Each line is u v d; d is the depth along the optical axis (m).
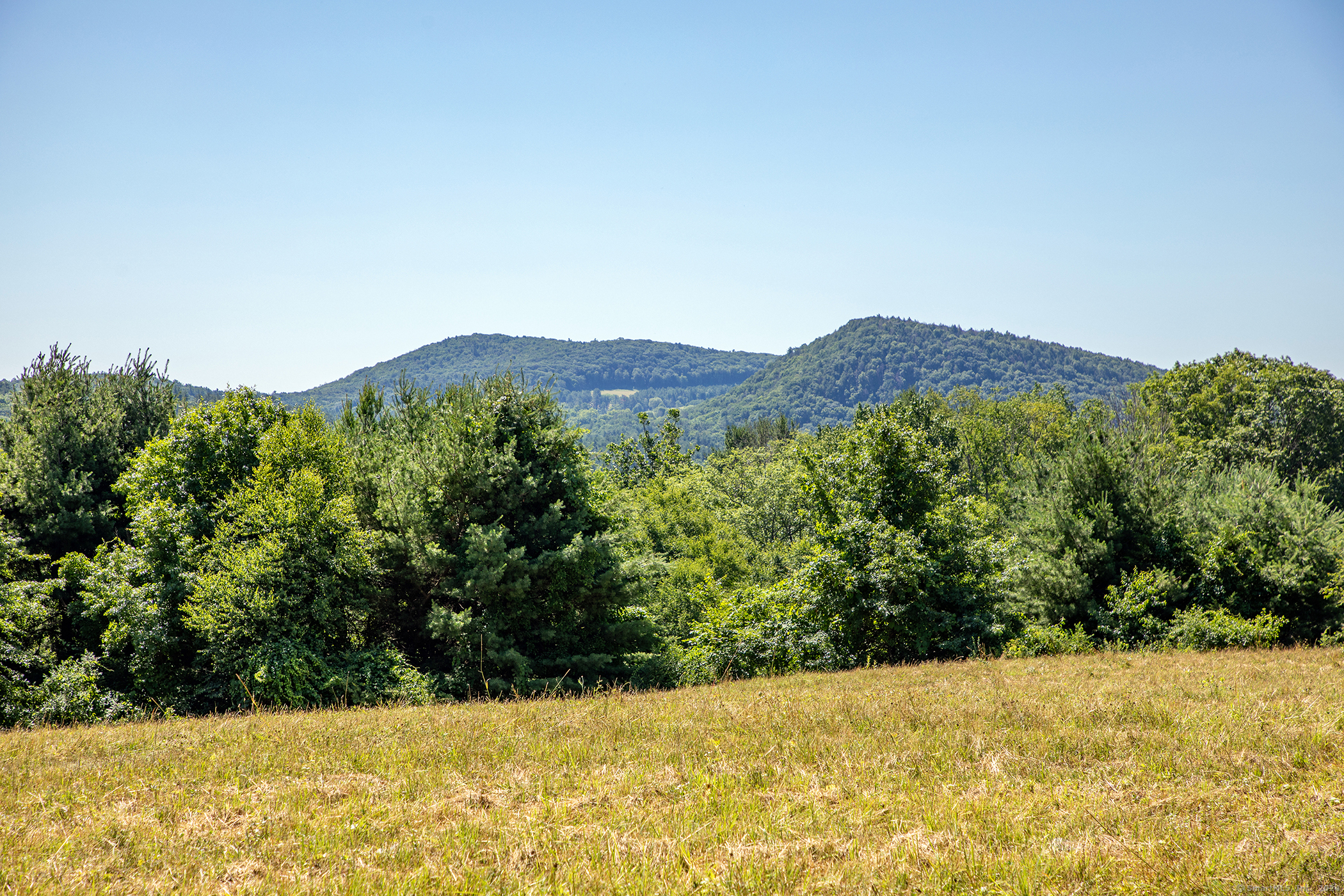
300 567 20.73
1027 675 14.92
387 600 23.45
